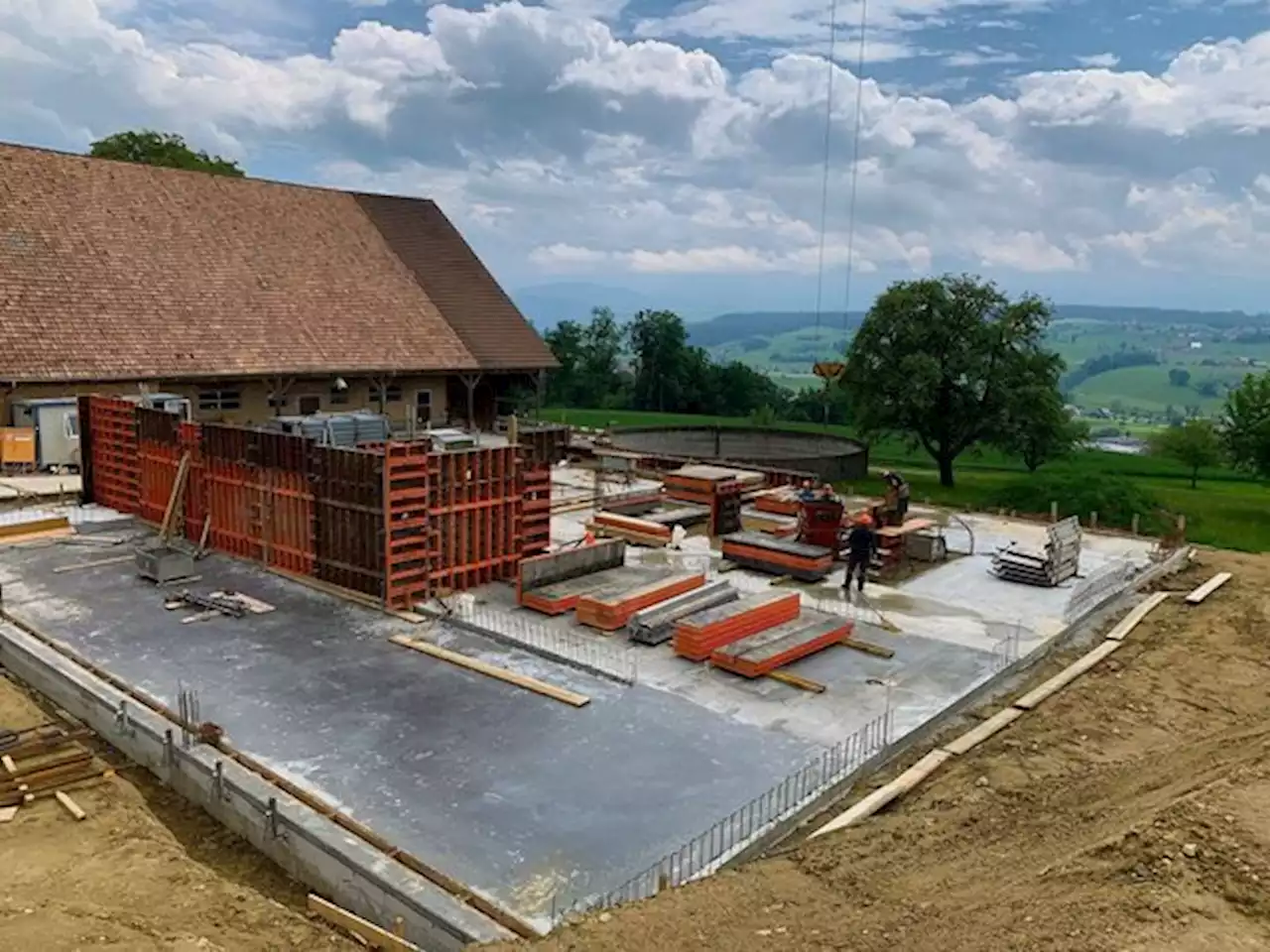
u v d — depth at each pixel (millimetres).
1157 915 6262
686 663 14125
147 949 7727
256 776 10664
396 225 41531
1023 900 6984
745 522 22641
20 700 13492
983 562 20266
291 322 34375
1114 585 18547
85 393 28750
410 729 11922
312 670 13773
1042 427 38906
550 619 15930
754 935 7164
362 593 16953
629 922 7449
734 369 88188
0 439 27141
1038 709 13195
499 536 17938
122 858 9602
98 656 14125
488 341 39562
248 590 17453
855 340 39969
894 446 59781
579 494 26312
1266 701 13516
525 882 8789
